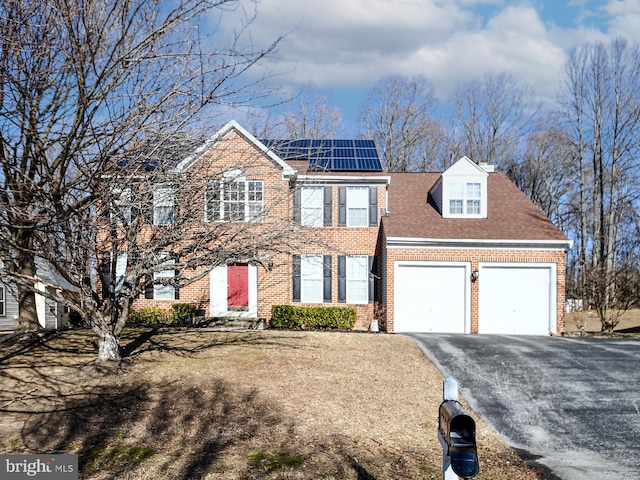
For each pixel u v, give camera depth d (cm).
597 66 4144
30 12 783
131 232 1017
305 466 669
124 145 879
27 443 725
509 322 2002
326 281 2092
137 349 1273
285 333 1582
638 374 1203
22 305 1425
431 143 4497
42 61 852
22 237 1110
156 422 829
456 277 2016
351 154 2264
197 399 939
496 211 2250
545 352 1415
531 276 2011
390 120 4394
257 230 1305
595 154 3841
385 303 2017
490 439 858
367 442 791
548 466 729
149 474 627
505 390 1096
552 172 4331
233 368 1144
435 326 2005
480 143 4484
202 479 614
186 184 968
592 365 1277
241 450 726
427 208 2277
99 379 1022
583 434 880
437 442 806
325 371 1166
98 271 1091
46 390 955
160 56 820
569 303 3428
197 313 2031
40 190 812
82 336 1401
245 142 1300
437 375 1188
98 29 822
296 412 903
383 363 1268
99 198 873
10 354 1191
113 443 738
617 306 2330
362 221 2133
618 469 719
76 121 842
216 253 1045
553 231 2062
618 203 3925
